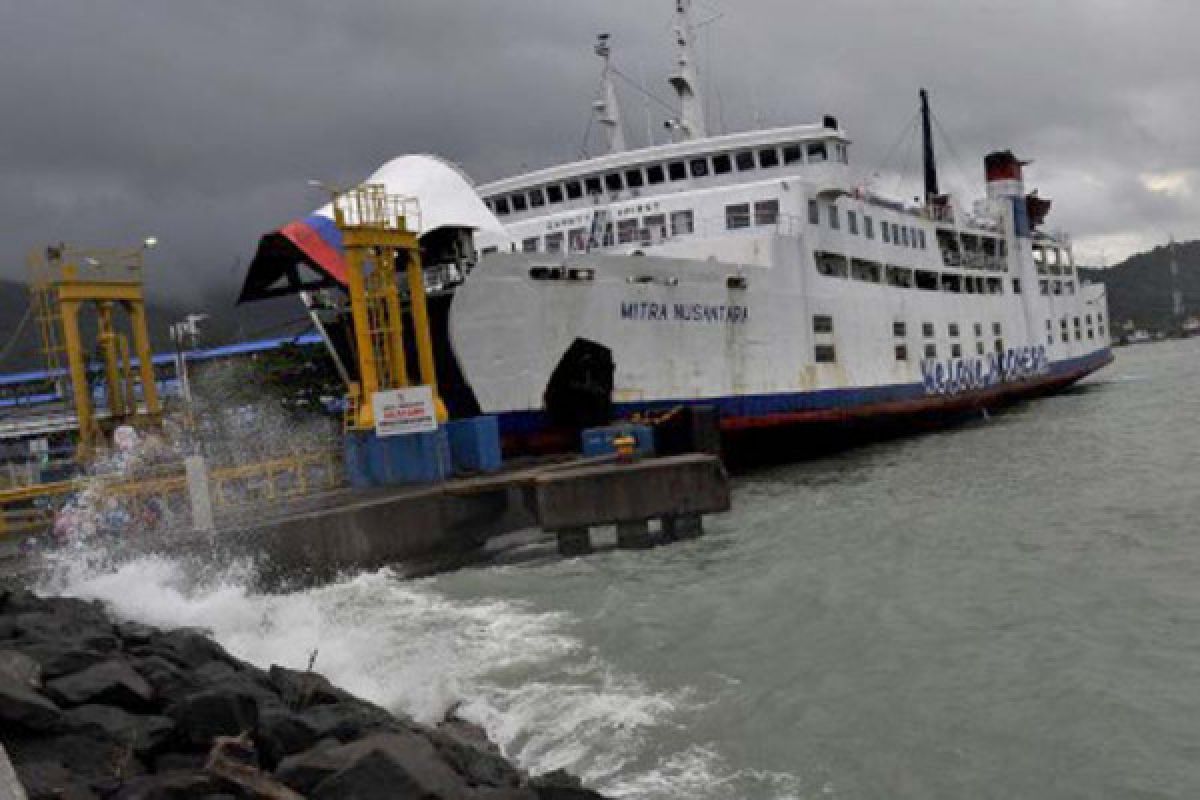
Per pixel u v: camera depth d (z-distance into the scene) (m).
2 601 11.47
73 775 6.55
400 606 15.39
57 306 22.09
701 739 9.18
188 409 34.81
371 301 21.08
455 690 10.86
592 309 25.20
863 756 8.66
